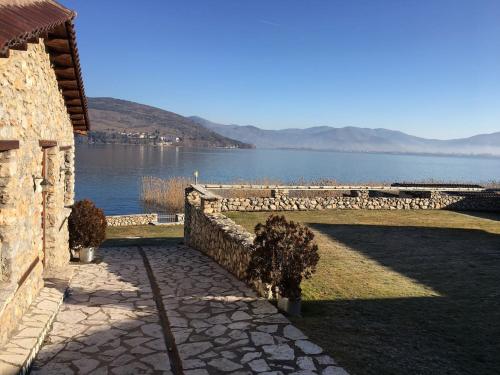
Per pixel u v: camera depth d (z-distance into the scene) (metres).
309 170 117.56
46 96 8.38
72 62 9.10
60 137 10.41
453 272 10.11
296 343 6.36
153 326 7.14
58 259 10.01
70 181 12.27
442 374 5.46
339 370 5.55
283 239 7.68
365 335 6.62
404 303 8.01
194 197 16.05
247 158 183.88
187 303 8.28
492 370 5.59
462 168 178.88
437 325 6.99
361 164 178.38
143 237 18.28
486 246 12.93
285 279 7.52
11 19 4.80
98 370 5.62
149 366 5.75
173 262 12.00
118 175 74.88
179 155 168.00
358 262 10.88
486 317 7.35
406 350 6.11
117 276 10.34
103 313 7.71
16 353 5.51
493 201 20.70
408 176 103.94
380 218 17.88
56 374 5.50
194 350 6.18
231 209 18.94
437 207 20.77
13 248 5.92
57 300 7.91
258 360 5.86
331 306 7.87
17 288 6.18
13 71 5.89
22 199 6.54
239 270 10.14
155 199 36.72
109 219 22.22
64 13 7.16
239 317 7.47
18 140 6.03
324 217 17.88
